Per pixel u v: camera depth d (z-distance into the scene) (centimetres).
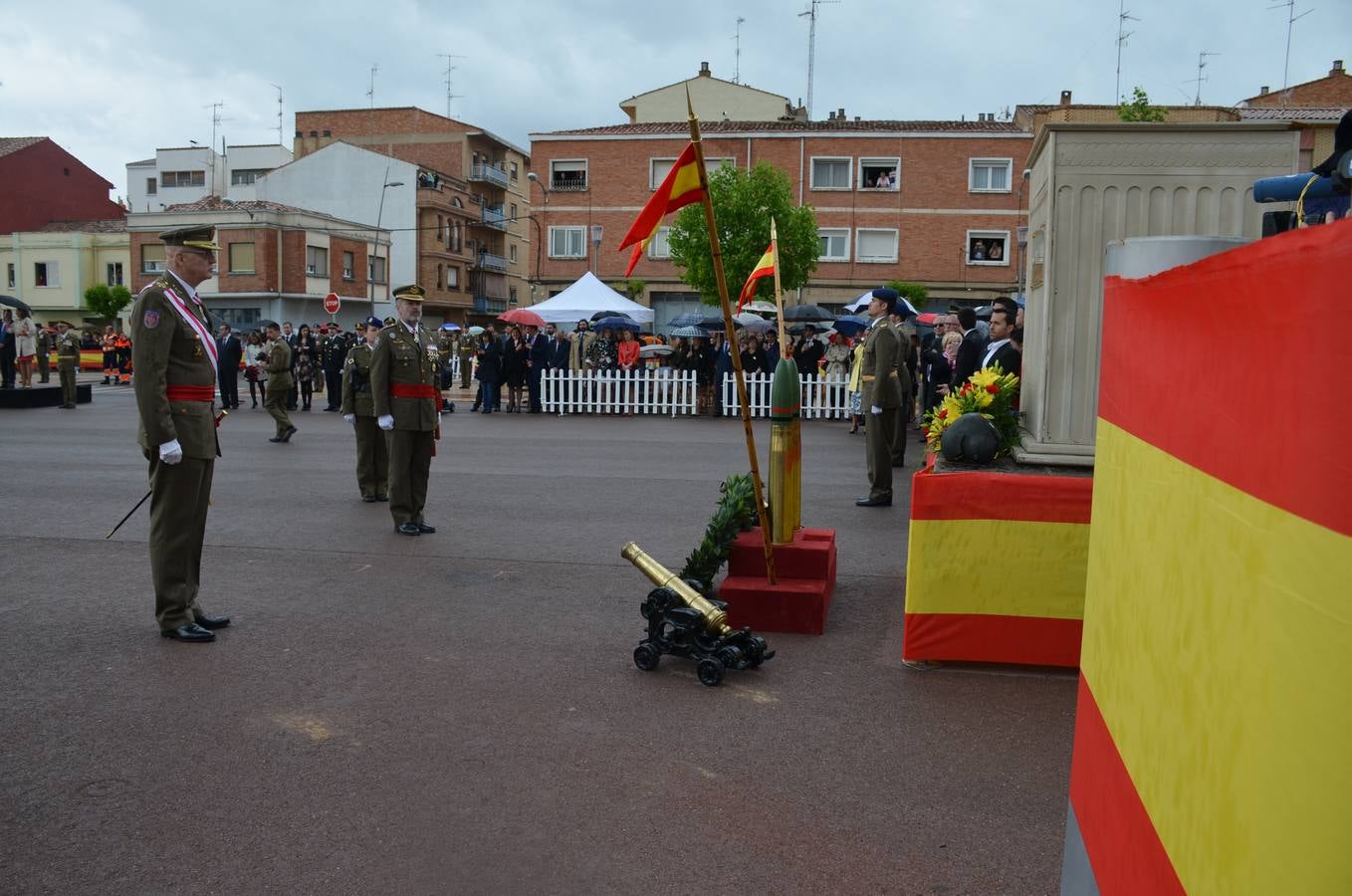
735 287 3619
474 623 634
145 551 827
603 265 4550
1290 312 120
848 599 695
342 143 5644
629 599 690
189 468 591
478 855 358
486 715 486
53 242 5650
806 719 484
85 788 406
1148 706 179
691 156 538
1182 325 167
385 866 351
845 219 4322
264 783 412
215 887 337
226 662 556
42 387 2411
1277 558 122
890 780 420
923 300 3806
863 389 1062
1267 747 123
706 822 383
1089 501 534
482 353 2295
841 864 354
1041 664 544
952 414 626
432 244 5697
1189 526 160
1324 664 109
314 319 5138
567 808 393
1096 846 215
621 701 505
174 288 596
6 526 927
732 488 650
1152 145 570
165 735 458
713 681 524
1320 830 108
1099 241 579
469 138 6231
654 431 1845
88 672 538
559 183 4572
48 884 338
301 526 934
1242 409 136
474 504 1056
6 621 628
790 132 4316
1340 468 106
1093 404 584
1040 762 439
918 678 541
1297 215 289
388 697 507
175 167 6725
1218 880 138
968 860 358
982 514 543
